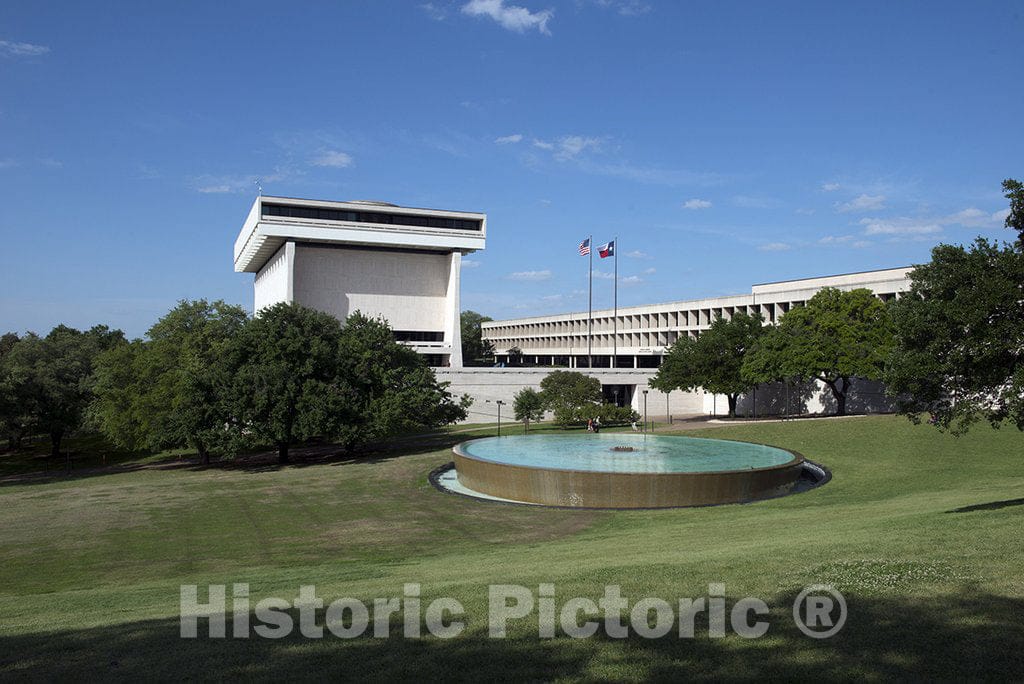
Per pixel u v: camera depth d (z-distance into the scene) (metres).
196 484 46.53
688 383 72.06
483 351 173.25
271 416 53.00
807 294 88.81
